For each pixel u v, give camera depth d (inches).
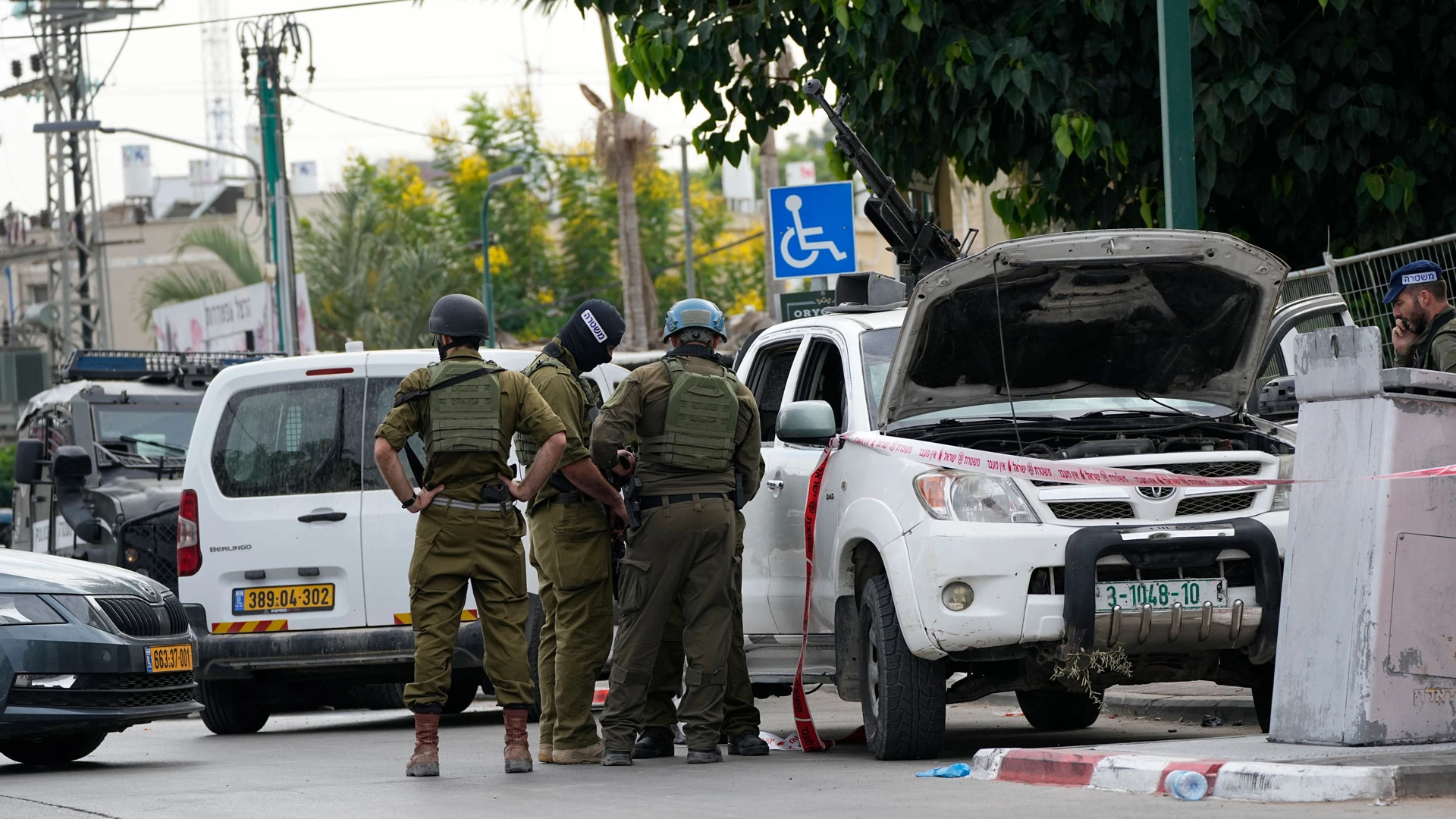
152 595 868.0
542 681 788.6
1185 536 658.8
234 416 1018.7
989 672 723.4
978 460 670.5
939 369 735.1
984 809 553.3
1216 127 1103.6
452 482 722.8
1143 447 700.0
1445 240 998.4
